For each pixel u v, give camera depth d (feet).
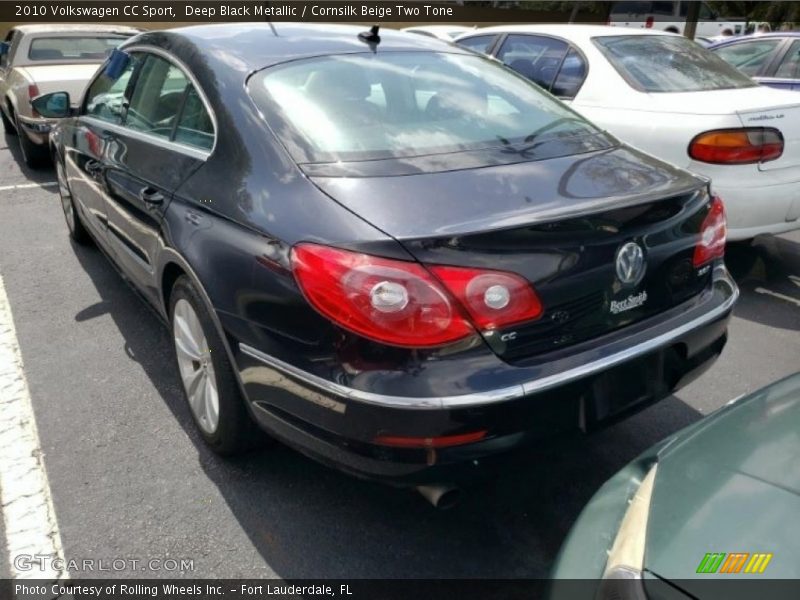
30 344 12.68
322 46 9.98
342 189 7.36
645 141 14.52
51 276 15.79
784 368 12.14
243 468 9.30
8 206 21.45
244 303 7.61
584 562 5.53
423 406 6.42
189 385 9.69
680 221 8.00
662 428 10.27
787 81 23.32
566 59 16.79
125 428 10.20
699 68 16.28
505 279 6.66
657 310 7.95
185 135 9.62
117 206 11.40
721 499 5.42
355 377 6.63
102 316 13.78
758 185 13.73
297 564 7.83
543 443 7.03
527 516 8.54
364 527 8.35
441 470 6.67
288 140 8.11
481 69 10.71
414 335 6.48
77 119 14.29
